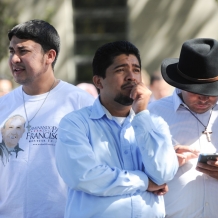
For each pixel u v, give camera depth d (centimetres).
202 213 1174
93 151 1034
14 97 1265
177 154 1135
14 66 1212
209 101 1174
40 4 3028
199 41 1201
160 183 1024
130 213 1005
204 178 1172
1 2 2850
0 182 1218
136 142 1057
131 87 1045
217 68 1159
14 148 1212
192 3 3031
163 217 1070
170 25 3052
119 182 991
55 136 1205
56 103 1234
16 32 1205
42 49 1219
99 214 1002
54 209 1189
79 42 3136
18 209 1194
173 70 1216
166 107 1237
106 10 3114
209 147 1201
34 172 1192
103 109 1066
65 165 1009
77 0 3122
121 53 1048
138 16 3081
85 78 3130
